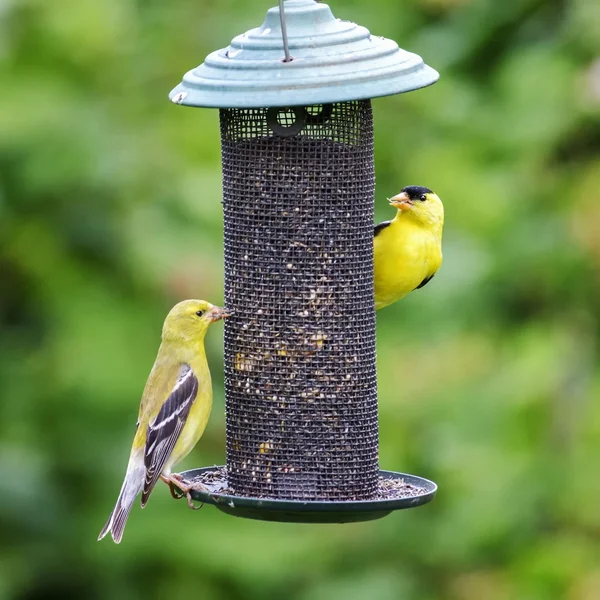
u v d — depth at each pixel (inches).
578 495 569.6
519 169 592.1
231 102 376.8
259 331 417.1
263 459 416.8
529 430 576.4
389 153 597.6
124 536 562.9
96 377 560.7
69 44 590.9
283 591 566.3
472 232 585.0
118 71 597.0
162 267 561.3
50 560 570.6
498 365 578.2
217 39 615.2
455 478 573.6
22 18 591.5
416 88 380.8
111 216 570.6
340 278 416.2
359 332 418.9
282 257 414.9
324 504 381.1
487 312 583.2
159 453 424.8
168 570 570.3
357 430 417.4
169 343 437.1
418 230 450.0
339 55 383.2
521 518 570.9
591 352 585.3
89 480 577.9
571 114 582.9
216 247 568.1
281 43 387.2
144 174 573.6
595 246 572.4
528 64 593.6
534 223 582.9
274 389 416.2
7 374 577.0
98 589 572.7
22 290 581.9
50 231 571.5
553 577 560.1
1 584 559.2
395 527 577.0
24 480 569.3
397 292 454.0
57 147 560.4
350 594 562.3
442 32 622.8
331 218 414.6
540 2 609.6
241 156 416.2
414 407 572.7
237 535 567.2
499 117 601.6
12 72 582.6
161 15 619.8
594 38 588.7
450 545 569.6
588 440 575.8
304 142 412.5
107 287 573.9
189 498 410.3
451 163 589.6
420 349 578.6
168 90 599.8
